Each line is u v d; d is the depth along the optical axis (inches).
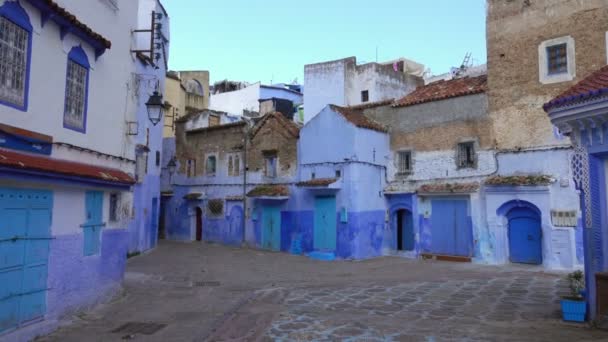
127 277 651.5
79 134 409.1
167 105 1101.7
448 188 854.5
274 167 1071.6
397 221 965.8
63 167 362.3
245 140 1137.4
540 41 776.9
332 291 557.9
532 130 773.9
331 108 949.8
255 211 1104.8
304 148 999.0
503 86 812.0
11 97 318.0
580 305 377.4
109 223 476.4
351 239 892.6
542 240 741.9
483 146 828.0
